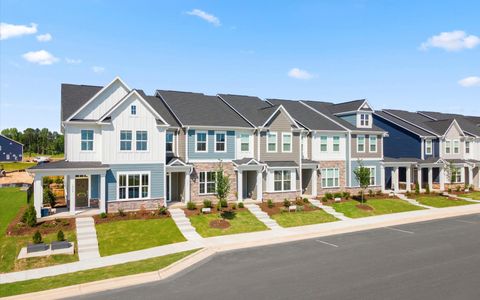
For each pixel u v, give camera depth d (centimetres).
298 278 1505
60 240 1967
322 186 3659
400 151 4659
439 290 1363
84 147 2644
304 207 3022
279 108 3344
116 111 2631
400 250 1950
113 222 2352
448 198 3806
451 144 4622
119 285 1450
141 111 2709
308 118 3878
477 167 4819
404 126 4616
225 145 3144
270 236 2252
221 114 3338
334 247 2023
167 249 1956
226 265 1697
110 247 1975
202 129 3038
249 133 3269
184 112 3144
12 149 8631
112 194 2606
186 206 2812
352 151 3806
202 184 3044
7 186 4438
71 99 2788
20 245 1942
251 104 3797
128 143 2667
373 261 1748
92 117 2723
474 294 1323
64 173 2411
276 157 3334
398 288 1384
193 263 1731
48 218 2355
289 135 3409
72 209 2445
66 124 2591
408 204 3447
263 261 1756
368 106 3991
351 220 2770
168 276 1552
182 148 2995
